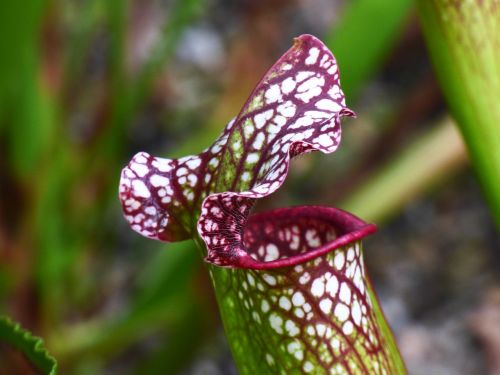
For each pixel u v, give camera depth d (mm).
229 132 143
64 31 419
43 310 350
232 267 139
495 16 151
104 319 430
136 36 456
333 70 137
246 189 140
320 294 142
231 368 474
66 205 384
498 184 158
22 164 335
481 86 155
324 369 145
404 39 463
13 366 138
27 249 342
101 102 378
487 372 488
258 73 378
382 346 151
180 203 146
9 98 322
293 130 135
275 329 145
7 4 262
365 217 324
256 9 388
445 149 324
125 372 467
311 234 158
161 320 335
